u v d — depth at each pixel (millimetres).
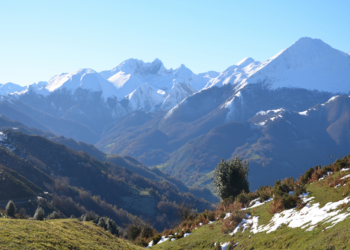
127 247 18359
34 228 14195
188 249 22328
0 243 11305
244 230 20453
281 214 19703
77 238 15367
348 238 12258
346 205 15773
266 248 16281
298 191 21906
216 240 21250
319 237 13977
